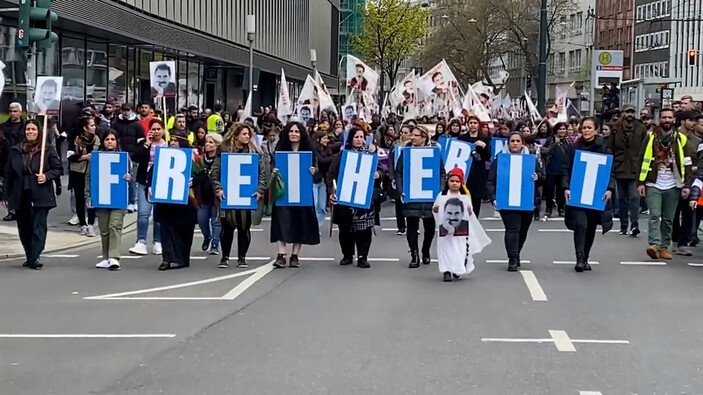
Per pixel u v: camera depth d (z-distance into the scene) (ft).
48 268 46.42
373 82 106.42
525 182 45.91
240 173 46.06
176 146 47.11
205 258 50.39
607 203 45.29
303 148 46.57
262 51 197.36
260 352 28.53
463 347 29.19
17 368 26.71
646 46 305.12
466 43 258.98
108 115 76.07
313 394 23.88
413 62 299.58
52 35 55.31
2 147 61.21
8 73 82.84
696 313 35.17
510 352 28.58
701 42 280.31
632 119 59.77
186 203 45.57
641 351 28.86
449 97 112.78
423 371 26.21
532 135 70.38
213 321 33.35
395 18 265.54
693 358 28.02
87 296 38.52
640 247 54.65
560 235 60.34
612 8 322.75
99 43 103.65
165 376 25.75
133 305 36.50
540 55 129.90
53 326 32.50
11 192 45.52
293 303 36.91
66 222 63.36
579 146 45.62
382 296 38.55
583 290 40.22
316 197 62.39
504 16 252.21
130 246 55.67
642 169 49.73
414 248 47.09
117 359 27.73
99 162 46.03
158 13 116.88
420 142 47.01
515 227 46.03
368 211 46.60
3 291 39.68
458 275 42.96
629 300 37.83
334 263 48.49
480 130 65.62
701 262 48.85
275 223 46.52
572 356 28.12
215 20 152.15
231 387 24.58
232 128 46.65
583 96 199.31
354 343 29.73
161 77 66.18
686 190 48.96
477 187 64.03
